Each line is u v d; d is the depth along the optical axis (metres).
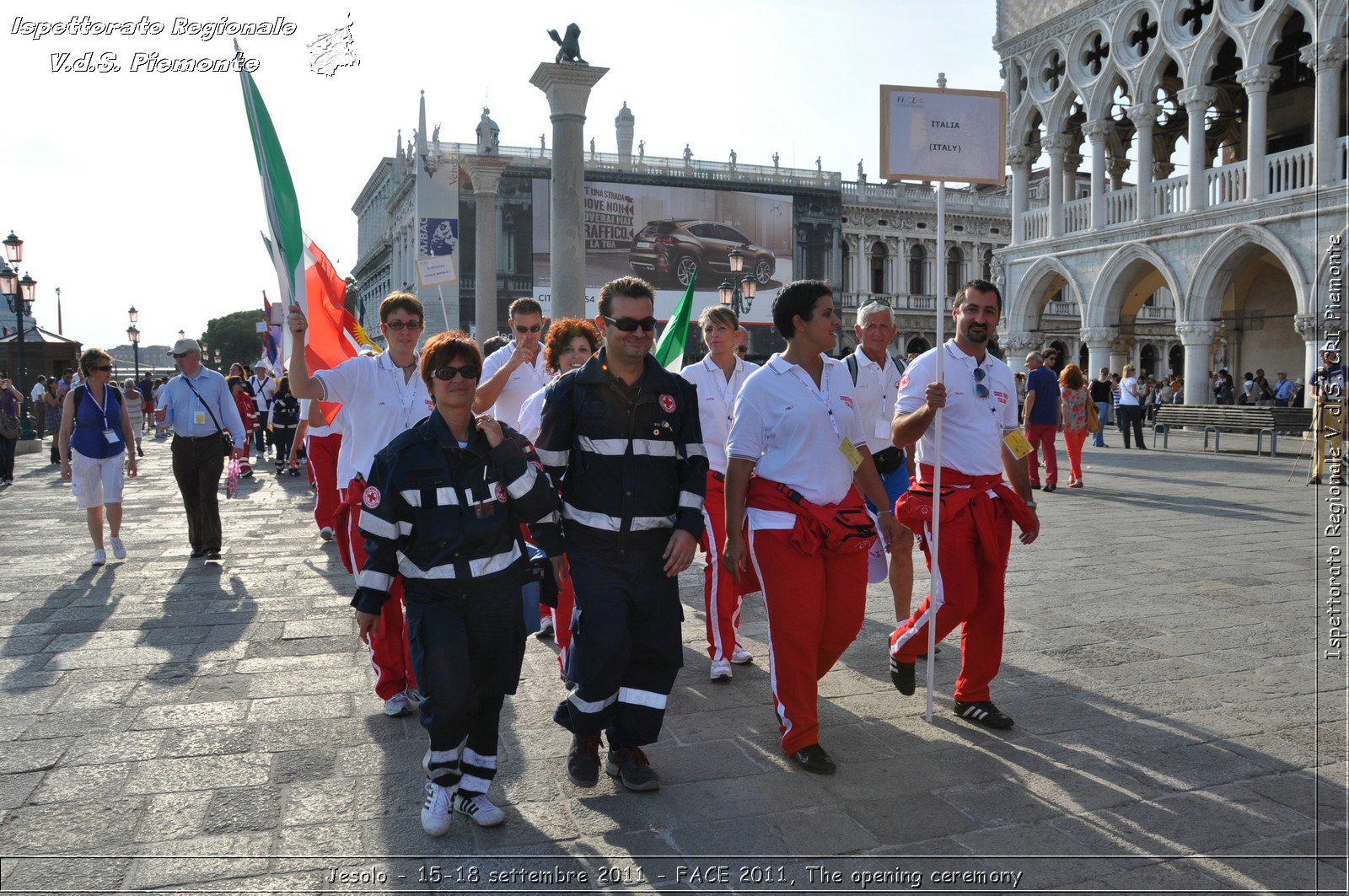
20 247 23.56
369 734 4.22
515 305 5.68
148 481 15.79
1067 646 5.53
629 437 3.61
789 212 57.44
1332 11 19.20
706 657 5.47
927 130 4.65
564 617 4.86
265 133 4.47
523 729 4.32
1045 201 48.56
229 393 8.48
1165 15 22.50
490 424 3.42
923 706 4.61
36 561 8.30
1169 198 23.11
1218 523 10.02
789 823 3.39
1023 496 4.45
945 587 4.27
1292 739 4.12
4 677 5.02
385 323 4.73
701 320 5.43
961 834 3.30
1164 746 4.05
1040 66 26.38
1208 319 22.27
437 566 3.33
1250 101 20.91
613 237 54.47
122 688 4.84
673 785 3.71
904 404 4.40
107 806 3.50
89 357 8.16
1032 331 27.77
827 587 3.99
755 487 4.06
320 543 9.23
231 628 6.02
